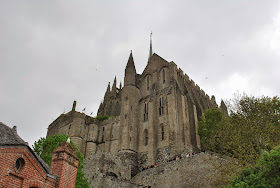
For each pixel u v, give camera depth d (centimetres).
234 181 2773
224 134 3688
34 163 1465
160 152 5878
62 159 1645
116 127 7150
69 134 7319
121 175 5119
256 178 2522
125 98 7212
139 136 6669
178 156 5388
